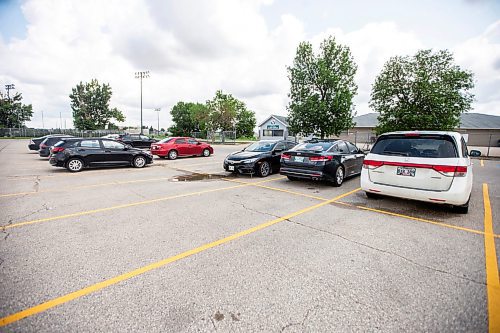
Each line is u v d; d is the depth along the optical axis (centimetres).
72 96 6256
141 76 3775
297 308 215
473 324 197
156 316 204
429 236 370
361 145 2764
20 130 5028
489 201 563
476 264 290
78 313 206
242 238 360
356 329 192
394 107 1452
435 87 1323
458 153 433
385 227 405
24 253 306
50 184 741
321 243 345
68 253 308
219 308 214
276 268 279
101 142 1067
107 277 258
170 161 1405
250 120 6078
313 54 1590
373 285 248
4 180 801
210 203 544
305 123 1611
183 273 268
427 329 193
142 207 510
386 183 496
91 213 467
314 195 620
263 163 880
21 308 211
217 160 1457
